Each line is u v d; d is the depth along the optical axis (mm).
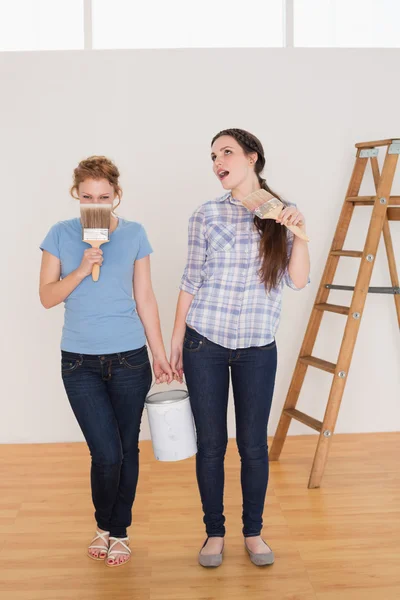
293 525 2719
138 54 3705
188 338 2346
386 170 3213
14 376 3861
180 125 3748
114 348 2264
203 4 3850
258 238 2301
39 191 3750
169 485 3191
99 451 2246
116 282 2285
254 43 3877
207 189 3785
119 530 2441
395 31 3932
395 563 2391
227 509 2889
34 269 3797
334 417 3146
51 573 2352
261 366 2322
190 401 2375
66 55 3695
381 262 3934
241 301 2291
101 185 2209
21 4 3803
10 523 2770
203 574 2330
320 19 3912
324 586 2240
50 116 3717
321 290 3621
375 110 3818
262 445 2367
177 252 3816
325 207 3852
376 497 3006
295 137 3803
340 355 3205
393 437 3914
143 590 2232
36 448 3803
